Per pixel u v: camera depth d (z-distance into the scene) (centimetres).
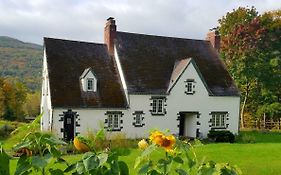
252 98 6425
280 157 2466
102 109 3744
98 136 371
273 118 6203
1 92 5934
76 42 4072
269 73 6228
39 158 344
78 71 3853
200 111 4175
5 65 13325
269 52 6384
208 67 4462
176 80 4050
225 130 4200
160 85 4038
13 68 13012
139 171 417
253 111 6488
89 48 4094
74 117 3641
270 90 6250
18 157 351
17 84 6175
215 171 422
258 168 2047
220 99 4284
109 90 3875
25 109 6706
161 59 4250
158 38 4422
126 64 4019
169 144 412
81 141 363
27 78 11594
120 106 3822
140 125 3897
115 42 4131
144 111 3922
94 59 4028
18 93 6119
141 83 3956
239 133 4525
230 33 6544
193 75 4131
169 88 4034
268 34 6444
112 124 3784
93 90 3788
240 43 6288
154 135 416
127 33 4272
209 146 3028
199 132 4166
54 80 3681
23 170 341
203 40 4709
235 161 2291
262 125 6016
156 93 3959
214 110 4244
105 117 3762
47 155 348
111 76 3984
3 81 6059
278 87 6300
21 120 6031
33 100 6856
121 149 373
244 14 6788
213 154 2545
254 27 6359
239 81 6212
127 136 3828
